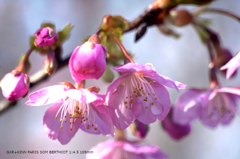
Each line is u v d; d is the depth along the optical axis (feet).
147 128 1.16
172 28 1.22
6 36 1.88
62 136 0.99
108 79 1.15
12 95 0.99
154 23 1.11
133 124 1.15
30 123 1.86
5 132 1.80
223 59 1.14
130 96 0.97
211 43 1.15
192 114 1.16
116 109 0.96
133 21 1.11
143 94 0.98
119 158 1.14
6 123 1.81
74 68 0.93
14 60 1.86
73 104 0.99
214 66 1.15
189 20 1.12
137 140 1.16
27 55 1.02
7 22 1.91
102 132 0.99
